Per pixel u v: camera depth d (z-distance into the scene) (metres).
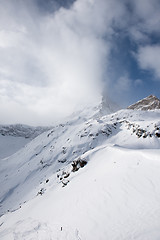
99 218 10.40
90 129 105.19
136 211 9.71
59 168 83.75
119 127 102.56
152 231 7.73
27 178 85.19
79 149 92.19
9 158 135.25
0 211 58.31
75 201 14.28
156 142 66.50
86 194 14.49
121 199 11.42
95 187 14.92
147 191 11.17
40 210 17.78
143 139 71.25
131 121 96.69
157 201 9.88
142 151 18.94
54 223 12.48
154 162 14.63
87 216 11.10
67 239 9.86
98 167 23.28
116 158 22.16
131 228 8.50
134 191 11.73
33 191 61.41
